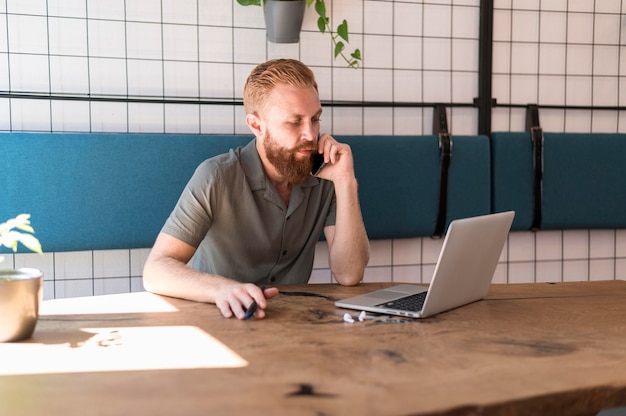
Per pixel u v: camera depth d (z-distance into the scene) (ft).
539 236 10.80
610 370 3.73
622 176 10.57
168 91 9.16
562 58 10.58
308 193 7.11
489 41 10.16
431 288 4.91
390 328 4.68
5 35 8.50
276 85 6.54
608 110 10.85
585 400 3.45
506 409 3.24
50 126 8.77
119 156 8.68
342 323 4.81
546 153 10.31
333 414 3.05
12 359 3.91
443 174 9.90
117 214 8.72
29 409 3.11
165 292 5.70
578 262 10.99
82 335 4.44
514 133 10.25
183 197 6.53
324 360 3.88
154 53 9.07
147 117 9.12
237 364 3.81
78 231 8.60
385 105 9.91
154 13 9.02
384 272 10.23
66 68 8.76
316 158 6.97
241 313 4.92
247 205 6.79
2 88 8.54
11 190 8.33
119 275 9.25
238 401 3.21
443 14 10.13
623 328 4.71
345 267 6.70
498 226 5.54
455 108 10.28
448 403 3.19
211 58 9.29
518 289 6.19
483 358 3.94
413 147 9.80
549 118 10.61
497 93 10.38
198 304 5.41
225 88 9.37
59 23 8.68
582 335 4.51
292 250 7.23
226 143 9.05
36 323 4.43
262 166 6.95
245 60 9.41
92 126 8.91
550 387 3.43
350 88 9.81
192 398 3.25
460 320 4.94
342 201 6.88
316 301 5.59
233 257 7.01
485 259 5.52
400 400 3.23
